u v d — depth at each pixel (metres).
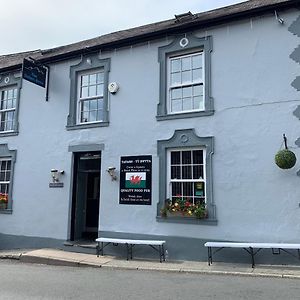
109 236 10.56
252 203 8.89
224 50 9.77
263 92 9.16
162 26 11.63
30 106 12.73
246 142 9.16
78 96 11.98
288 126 8.78
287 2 8.96
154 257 9.80
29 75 11.53
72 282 7.34
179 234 9.59
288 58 9.00
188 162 9.94
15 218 12.31
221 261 9.04
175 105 10.36
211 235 9.20
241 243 8.59
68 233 11.33
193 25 10.09
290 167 8.45
